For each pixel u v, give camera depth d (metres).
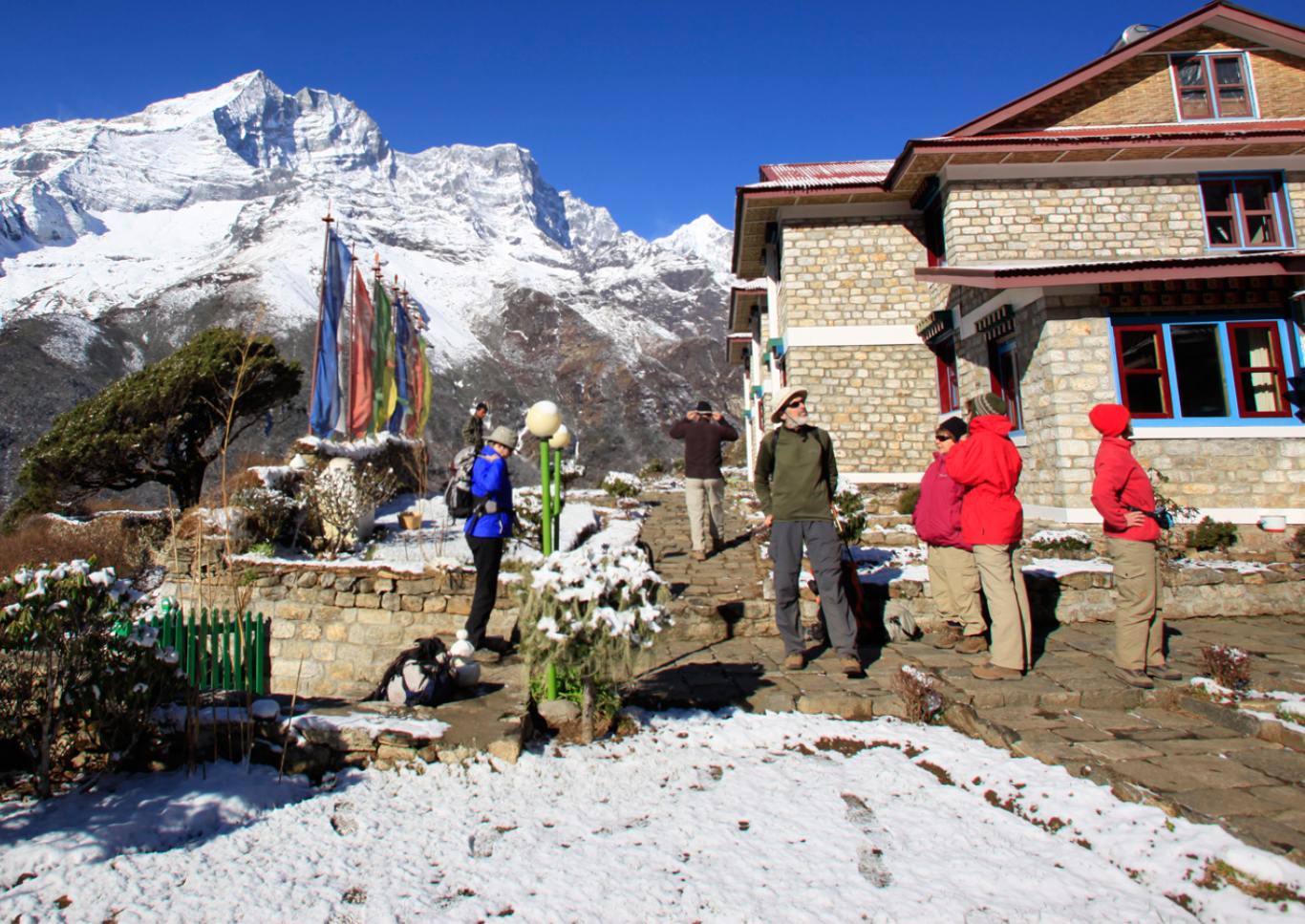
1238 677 5.03
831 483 5.88
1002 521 5.33
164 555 9.73
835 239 15.84
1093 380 10.66
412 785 3.96
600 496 17.77
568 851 3.25
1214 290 10.52
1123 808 3.49
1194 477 10.43
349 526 12.20
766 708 5.05
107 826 3.56
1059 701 4.93
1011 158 13.05
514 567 9.06
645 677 5.75
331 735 4.32
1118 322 10.77
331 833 3.47
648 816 3.57
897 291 15.65
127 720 4.25
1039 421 11.15
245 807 3.81
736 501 17.23
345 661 8.80
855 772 4.04
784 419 5.90
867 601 6.95
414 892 2.96
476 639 5.94
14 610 4.03
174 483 19.92
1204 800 3.50
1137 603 5.24
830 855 3.18
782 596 5.82
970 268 10.96
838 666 5.86
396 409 19.05
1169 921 2.71
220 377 18.98
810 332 15.60
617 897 2.88
